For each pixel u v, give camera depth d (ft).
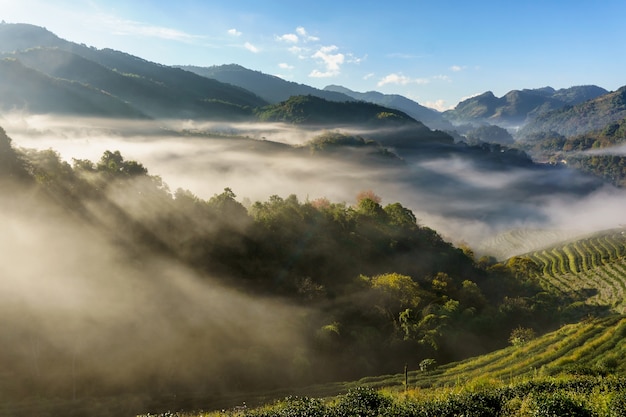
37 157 184.34
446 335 187.52
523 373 137.49
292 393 133.39
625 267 427.74
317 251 234.58
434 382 139.13
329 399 106.01
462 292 256.52
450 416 71.05
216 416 89.97
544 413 64.59
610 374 112.57
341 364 161.48
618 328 170.40
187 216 199.72
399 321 195.11
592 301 340.59
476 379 123.54
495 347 204.44
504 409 72.69
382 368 166.30
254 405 121.29
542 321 258.78
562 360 145.18
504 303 260.62
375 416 70.49
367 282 220.84
